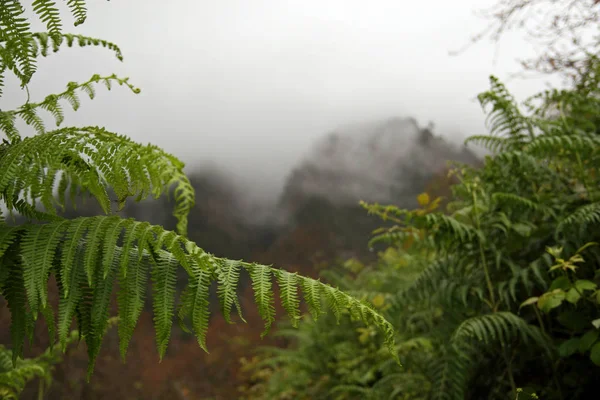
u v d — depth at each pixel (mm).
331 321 3816
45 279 765
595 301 1592
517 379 1897
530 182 2064
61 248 856
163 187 1025
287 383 3697
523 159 1852
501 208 1956
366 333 2914
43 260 780
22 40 883
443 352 1930
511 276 1918
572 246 1837
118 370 3936
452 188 2311
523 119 2088
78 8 912
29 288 756
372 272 4035
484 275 1959
